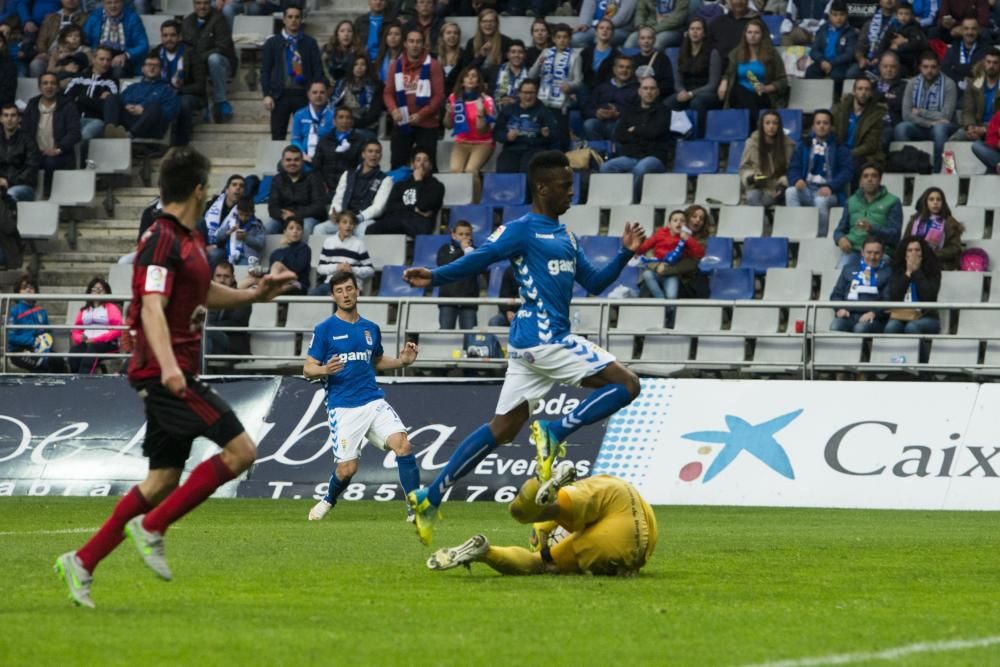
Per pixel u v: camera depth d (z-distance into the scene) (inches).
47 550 926.4
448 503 1544.0
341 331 1282.0
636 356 1809.8
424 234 1999.3
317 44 2223.2
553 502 759.7
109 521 645.3
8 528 1172.5
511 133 2054.6
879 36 2090.3
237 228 1978.3
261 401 1680.6
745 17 2113.7
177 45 2250.2
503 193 2054.6
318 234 2010.3
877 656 533.6
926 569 855.7
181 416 637.9
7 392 1722.4
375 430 1278.3
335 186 2065.7
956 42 2054.6
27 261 2145.7
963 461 1491.1
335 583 749.3
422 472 1588.3
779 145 1959.9
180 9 2445.9
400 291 1936.5
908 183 1980.8
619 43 2161.7
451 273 859.4
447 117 2132.1
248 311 1898.4
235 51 2347.4
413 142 2101.4
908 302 1642.5
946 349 1755.7
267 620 603.8
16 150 2139.5
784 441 1546.5
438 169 2138.3
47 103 2164.1
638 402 1603.1
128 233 2171.5
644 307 1831.9
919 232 1796.3
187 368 644.7
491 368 1790.1
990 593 738.8
